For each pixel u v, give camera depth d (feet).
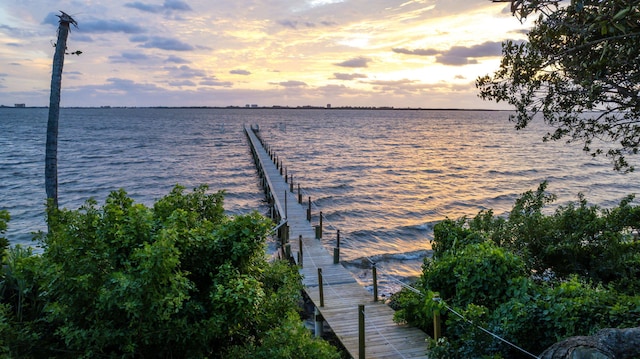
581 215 30.68
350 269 49.42
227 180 109.81
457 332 21.70
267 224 16.65
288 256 45.80
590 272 27.99
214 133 270.87
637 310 16.76
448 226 33.78
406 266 50.67
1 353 12.16
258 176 116.98
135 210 14.38
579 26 13.92
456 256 26.63
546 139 25.90
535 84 22.22
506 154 170.91
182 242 14.67
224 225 16.58
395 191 95.50
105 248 13.32
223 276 14.75
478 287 23.22
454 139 249.34
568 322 17.70
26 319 14.40
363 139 242.99
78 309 13.01
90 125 340.18
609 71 16.20
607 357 12.81
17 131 262.67
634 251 27.27
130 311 11.87
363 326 23.45
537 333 18.86
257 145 158.40
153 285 12.18
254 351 14.39
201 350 14.11
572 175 116.78
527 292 21.63
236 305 13.96
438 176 116.06
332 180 107.96
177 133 267.39
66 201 81.51
